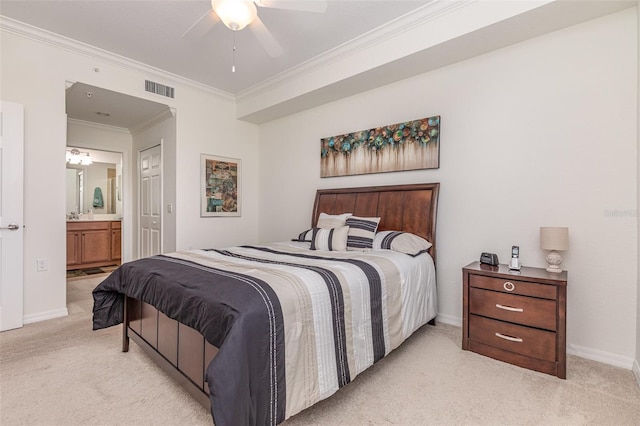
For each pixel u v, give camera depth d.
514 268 2.31
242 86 4.25
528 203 2.52
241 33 2.95
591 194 2.26
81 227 5.58
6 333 2.64
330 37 3.01
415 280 2.50
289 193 4.52
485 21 2.33
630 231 2.12
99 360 2.18
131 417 1.58
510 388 1.87
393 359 2.23
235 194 4.70
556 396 1.79
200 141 4.29
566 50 2.35
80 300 3.61
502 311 2.20
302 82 3.70
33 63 2.92
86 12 2.65
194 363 1.58
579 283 2.30
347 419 1.58
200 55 3.39
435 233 2.94
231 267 1.92
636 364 2.00
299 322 1.48
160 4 2.54
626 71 2.13
